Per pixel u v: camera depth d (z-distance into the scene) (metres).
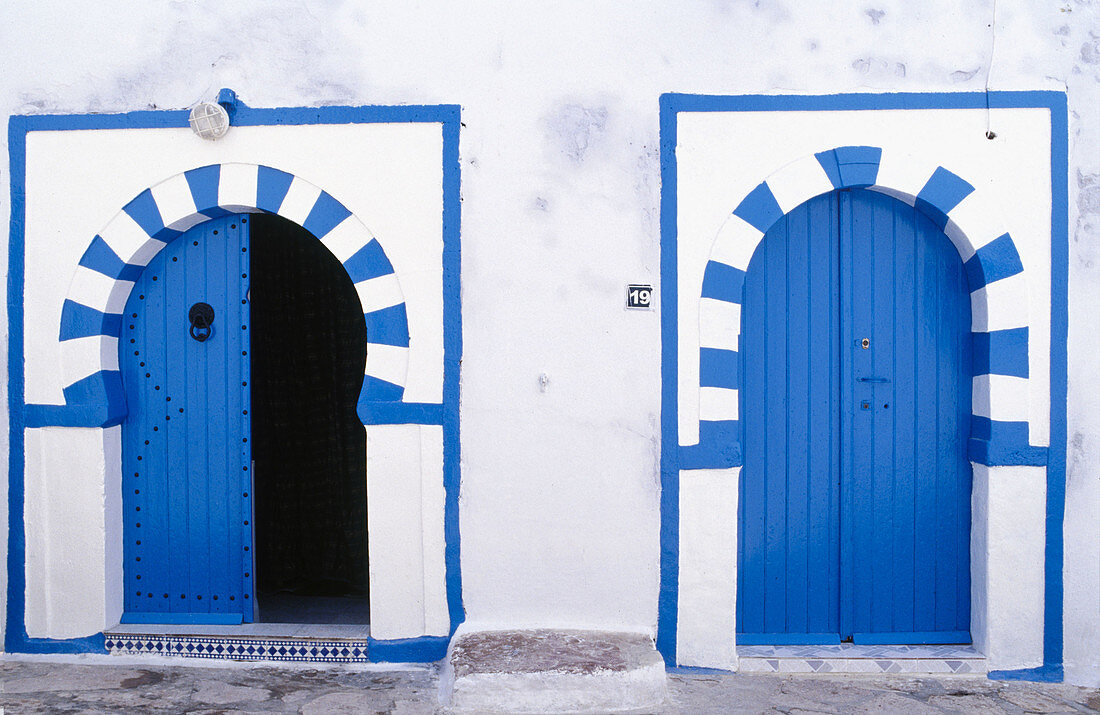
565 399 4.06
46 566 4.13
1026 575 4.06
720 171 4.03
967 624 4.25
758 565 4.24
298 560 5.34
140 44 4.09
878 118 4.02
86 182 4.12
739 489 4.23
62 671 3.95
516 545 4.07
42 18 4.13
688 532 4.04
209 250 4.26
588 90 4.04
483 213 4.05
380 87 4.05
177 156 4.09
